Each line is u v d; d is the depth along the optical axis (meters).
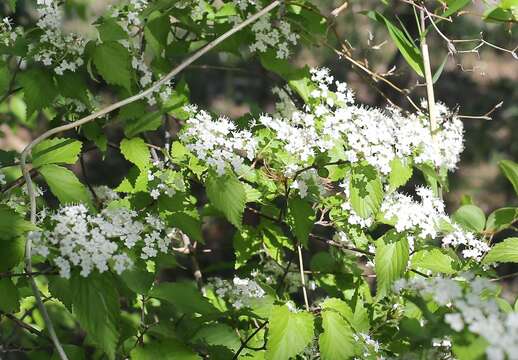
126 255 3.04
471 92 12.13
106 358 3.86
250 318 4.15
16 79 4.08
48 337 3.71
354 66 4.81
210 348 3.53
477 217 4.16
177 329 3.71
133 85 4.15
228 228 8.98
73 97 4.00
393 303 3.93
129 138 3.90
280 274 4.56
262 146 3.94
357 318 3.89
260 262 4.57
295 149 3.80
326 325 3.42
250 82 12.88
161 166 3.87
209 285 4.47
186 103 4.25
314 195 3.90
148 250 3.44
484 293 3.41
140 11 4.21
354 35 9.38
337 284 4.36
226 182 3.58
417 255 3.88
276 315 3.37
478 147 11.88
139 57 4.26
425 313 2.76
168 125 4.78
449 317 2.67
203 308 3.28
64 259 2.97
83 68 4.09
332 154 3.86
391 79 9.89
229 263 4.77
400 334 3.08
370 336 3.89
